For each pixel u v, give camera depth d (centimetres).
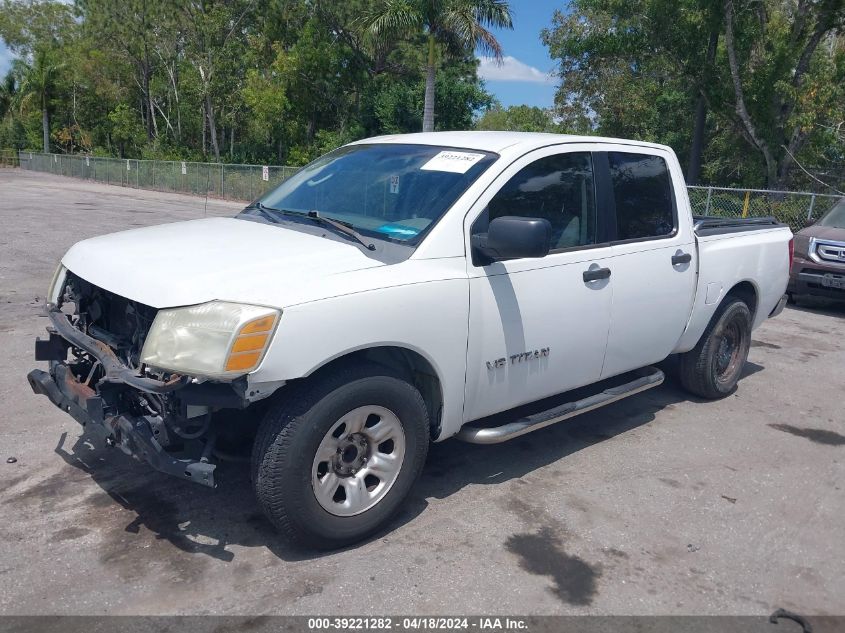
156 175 3850
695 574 350
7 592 311
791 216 1683
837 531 399
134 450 321
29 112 6394
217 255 350
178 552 346
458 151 423
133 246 375
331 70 4012
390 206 400
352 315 328
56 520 369
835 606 332
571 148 447
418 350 357
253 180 3144
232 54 4197
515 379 411
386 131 4134
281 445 321
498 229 357
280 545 356
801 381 675
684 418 559
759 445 513
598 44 2516
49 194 2917
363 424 347
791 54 2217
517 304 400
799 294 1047
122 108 4988
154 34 4325
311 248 361
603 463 469
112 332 370
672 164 525
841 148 2434
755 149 2539
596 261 445
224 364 298
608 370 475
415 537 369
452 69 4056
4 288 901
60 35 6069
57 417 498
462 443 491
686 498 427
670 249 502
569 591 331
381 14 2350
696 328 550
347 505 348
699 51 2311
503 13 2264
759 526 399
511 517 394
